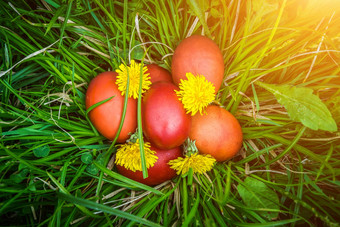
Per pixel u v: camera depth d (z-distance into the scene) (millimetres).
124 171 217
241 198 230
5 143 230
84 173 220
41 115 216
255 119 229
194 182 235
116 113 200
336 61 242
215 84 210
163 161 212
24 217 230
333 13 213
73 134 232
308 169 242
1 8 228
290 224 218
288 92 219
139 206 225
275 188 219
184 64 206
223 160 226
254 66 214
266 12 217
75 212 207
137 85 194
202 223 215
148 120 192
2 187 204
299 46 239
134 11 235
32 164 205
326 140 237
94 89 205
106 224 198
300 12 225
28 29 242
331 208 213
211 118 210
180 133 192
